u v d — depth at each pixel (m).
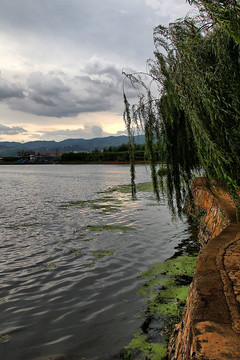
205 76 4.85
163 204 18.81
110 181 42.09
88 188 32.22
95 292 6.04
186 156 6.59
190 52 4.92
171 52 5.34
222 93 4.79
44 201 21.78
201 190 10.62
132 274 7.00
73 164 156.88
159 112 6.16
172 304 5.31
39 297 5.87
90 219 14.39
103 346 4.12
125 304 5.44
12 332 4.58
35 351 4.07
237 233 4.90
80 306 5.43
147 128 6.27
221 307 2.42
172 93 5.36
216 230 6.89
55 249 9.35
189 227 11.89
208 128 4.77
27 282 6.67
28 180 48.03
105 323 4.77
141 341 4.20
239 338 1.97
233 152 4.62
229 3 4.30
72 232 11.70
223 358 1.75
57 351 4.05
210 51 5.17
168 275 6.80
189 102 4.62
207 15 4.61
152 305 5.33
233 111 4.85
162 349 3.95
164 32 5.41
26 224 13.39
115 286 6.31
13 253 8.96
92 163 154.38
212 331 2.07
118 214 15.59
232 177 4.68
